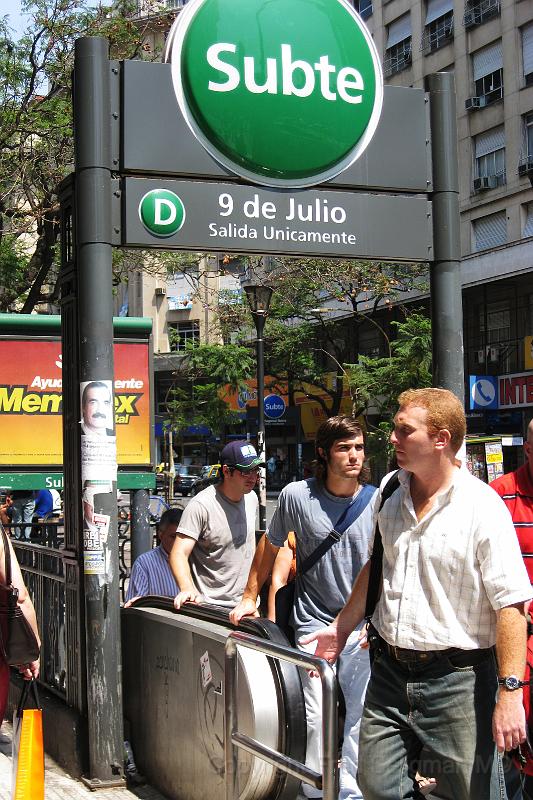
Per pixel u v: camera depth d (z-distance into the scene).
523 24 33.25
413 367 24.98
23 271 20.67
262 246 5.96
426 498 3.37
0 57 18.05
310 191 6.08
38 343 10.98
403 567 3.36
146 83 5.77
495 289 35.28
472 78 35.53
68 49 18.08
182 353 33.53
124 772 5.58
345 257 6.19
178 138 5.81
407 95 6.34
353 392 27.45
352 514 4.89
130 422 10.98
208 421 32.34
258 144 5.93
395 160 6.29
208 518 5.55
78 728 5.71
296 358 36.03
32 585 7.09
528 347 33.62
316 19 6.08
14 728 4.17
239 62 5.89
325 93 6.08
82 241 5.70
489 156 34.94
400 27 39.00
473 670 3.27
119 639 5.67
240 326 33.69
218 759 4.48
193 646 4.81
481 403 34.59
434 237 6.37
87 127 5.69
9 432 10.88
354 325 39.53
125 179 5.73
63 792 5.43
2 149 18.58
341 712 4.93
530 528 4.32
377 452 25.08
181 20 5.85
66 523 6.15
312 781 3.35
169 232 5.78
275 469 48.69
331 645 3.72
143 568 6.39
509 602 3.16
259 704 4.05
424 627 3.27
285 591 5.11
